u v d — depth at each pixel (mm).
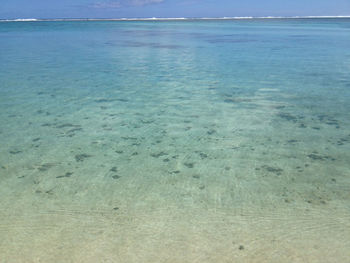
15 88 10484
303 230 3357
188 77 12500
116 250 3086
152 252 3059
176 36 36562
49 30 51031
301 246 3117
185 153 5492
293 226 3426
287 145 5777
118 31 48062
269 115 7562
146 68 14742
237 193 4145
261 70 13953
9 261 2939
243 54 19672
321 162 5055
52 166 4977
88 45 25641
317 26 61906
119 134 6434
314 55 18875
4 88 10469
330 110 7879
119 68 14727
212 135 6340
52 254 3029
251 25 70688
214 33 42125
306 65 15180
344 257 2971
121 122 7188
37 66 15125
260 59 17438
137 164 5074
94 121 7242
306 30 47406
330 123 6934
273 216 3605
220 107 8305
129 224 3494
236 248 3100
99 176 4656
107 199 4020
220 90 10211
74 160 5211
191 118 7445
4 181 4469
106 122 7184
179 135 6367
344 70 13648
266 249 3078
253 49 22391
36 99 9094
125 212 3727
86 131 6594
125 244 3170
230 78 12203
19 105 8453
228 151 5547
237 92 9898
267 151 5520
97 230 3385
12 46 24609
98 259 2971
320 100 8812
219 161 5152
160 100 9078
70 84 11211
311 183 4387
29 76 12594
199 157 5320
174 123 7113
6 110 7984
